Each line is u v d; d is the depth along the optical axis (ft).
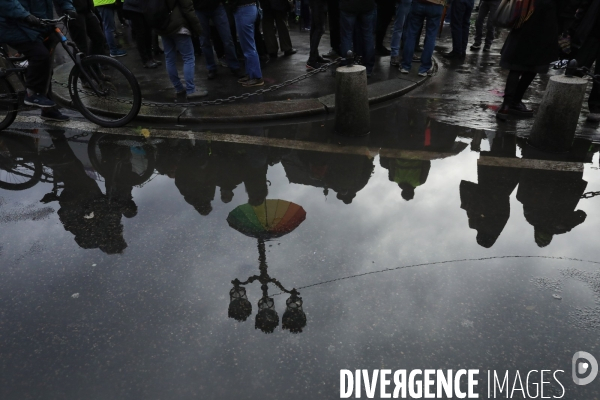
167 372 6.39
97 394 6.11
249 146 14.46
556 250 8.86
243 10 18.13
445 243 9.13
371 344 6.78
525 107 16.76
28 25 14.01
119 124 16.12
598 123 15.66
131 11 21.97
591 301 7.55
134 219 10.35
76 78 15.96
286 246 9.16
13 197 11.52
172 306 7.63
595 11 14.25
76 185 12.08
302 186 11.71
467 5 24.35
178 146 14.55
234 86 20.44
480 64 24.59
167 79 21.79
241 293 7.88
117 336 7.06
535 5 13.91
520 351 6.64
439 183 11.68
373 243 9.18
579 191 11.13
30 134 15.76
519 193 11.07
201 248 9.20
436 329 7.04
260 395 6.01
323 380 6.21
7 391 6.21
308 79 21.22
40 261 8.95
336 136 15.21
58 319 7.45
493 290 7.84
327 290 7.89
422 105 18.25
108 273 8.54
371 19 19.97
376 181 11.87
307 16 33.94
